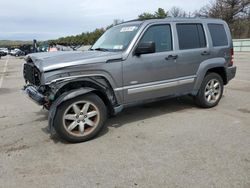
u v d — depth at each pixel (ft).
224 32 22.52
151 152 13.99
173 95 19.52
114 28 20.44
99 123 16.03
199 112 20.71
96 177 11.82
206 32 21.06
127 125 18.20
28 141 15.97
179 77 19.44
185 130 16.94
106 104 16.78
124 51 16.92
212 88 21.70
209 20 21.67
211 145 14.62
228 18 174.70
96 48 19.38
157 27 18.42
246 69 48.65
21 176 12.07
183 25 19.84
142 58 17.43
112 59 16.26
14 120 20.13
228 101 23.99
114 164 12.89
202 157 13.26
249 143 14.78
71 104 15.14
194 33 20.39
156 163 12.84
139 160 13.19
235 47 115.24
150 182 11.28
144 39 17.63
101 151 14.33
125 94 17.07
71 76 15.17
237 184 10.94
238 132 16.40
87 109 15.64
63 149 14.74
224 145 14.58
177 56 19.04
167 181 11.31
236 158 13.08
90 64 15.60
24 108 23.67
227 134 16.12
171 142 15.16
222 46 22.06
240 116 19.52
